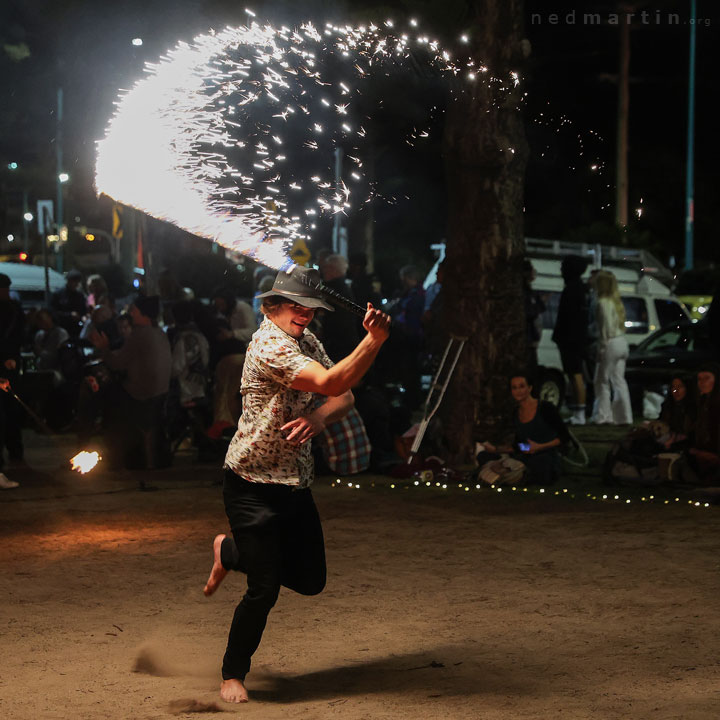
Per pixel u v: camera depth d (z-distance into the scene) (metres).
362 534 8.70
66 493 10.89
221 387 12.45
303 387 4.72
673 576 7.15
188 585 7.09
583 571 7.33
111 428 12.65
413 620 6.14
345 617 6.22
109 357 12.61
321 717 4.52
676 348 19.45
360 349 4.63
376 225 42.28
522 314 12.80
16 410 13.09
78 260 41.34
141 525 9.17
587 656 5.36
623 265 22.25
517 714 4.49
